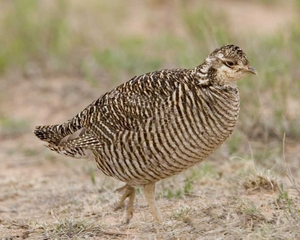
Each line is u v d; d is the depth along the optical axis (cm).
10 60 4538
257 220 2236
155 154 2161
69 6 5134
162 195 2623
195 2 5112
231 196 2544
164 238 2170
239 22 5188
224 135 2177
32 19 4678
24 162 3328
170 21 5409
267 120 3428
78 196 2753
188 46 4394
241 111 3409
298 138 3331
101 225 2330
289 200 2381
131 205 2356
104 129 2242
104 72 4431
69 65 4594
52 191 2864
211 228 2209
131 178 2253
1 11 4984
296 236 2069
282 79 3547
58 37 4694
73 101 4062
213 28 3684
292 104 3694
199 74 2167
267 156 3059
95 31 5075
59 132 2430
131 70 4406
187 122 2127
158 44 4834
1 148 3550
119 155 2219
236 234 2120
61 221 2333
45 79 4416
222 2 5650
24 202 2761
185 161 2180
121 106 2211
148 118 2153
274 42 4303
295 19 4628
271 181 2602
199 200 2536
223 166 2972
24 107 4034
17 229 2395
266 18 5344
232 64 2159
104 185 2841
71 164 3231
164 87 2167
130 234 2248
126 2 5850
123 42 4900
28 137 3688
